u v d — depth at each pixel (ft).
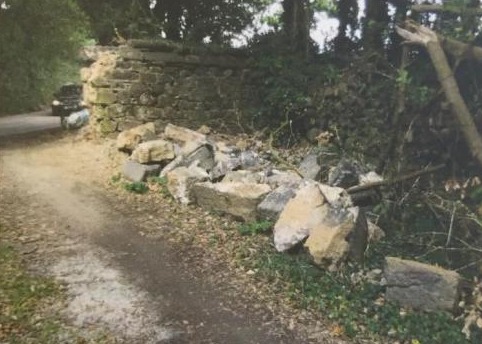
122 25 46.85
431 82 29.25
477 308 17.83
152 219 24.14
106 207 25.49
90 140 38.32
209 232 22.99
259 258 20.57
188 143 30.99
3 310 15.40
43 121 66.18
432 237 23.63
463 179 26.58
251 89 40.34
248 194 24.26
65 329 14.80
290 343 15.23
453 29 26.32
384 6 35.24
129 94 37.83
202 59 39.06
